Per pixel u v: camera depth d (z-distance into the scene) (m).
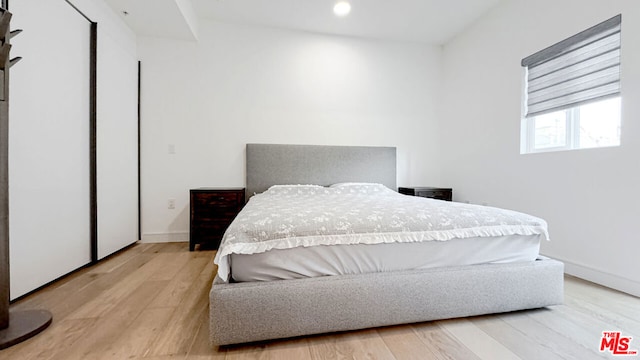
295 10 2.98
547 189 2.34
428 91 3.70
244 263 1.27
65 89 2.04
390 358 1.15
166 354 1.17
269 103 3.32
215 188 3.08
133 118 2.95
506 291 1.46
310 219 1.39
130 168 2.89
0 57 1.25
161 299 1.69
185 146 3.15
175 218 3.14
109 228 2.54
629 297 1.73
